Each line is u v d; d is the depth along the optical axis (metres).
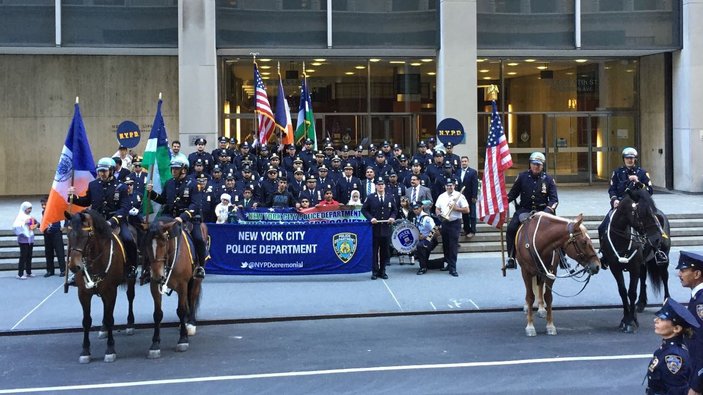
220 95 26.64
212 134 24.50
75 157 12.49
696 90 26.27
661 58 27.53
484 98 28.44
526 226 12.13
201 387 9.64
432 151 21.11
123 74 27.56
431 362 10.59
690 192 26.36
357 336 12.14
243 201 17.44
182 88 24.38
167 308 14.09
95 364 10.80
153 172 14.54
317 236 16.62
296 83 27.20
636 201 12.20
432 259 17.34
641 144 29.22
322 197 17.89
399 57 27.30
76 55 27.30
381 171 20.12
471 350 11.20
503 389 9.34
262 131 20.89
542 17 25.89
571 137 29.03
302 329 12.70
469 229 19.50
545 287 12.12
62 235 17.97
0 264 17.61
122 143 19.84
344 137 27.50
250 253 16.59
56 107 27.42
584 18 26.03
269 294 15.11
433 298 14.59
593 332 12.23
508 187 28.67
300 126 21.88
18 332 12.55
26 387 9.74
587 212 21.20
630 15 26.19
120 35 24.69
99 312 13.79
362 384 9.65
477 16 25.66
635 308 12.79
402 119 27.66
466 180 19.28
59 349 11.67
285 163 20.16
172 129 27.78
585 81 28.94
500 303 14.19
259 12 24.92
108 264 10.77
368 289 15.44
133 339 12.21
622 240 12.16
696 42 26.14
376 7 25.27
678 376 5.77
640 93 29.14
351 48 25.31
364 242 16.56
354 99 27.45
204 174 18.12
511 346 11.40
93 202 11.87
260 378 9.98
